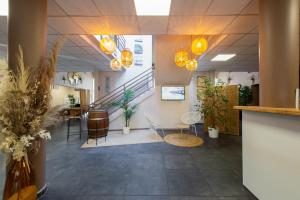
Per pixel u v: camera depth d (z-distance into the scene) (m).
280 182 1.69
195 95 8.16
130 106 6.51
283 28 2.00
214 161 3.38
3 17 2.90
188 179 2.63
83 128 6.80
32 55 2.06
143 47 8.89
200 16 2.87
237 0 2.44
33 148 1.87
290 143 1.56
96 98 8.59
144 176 2.73
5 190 1.70
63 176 2.73
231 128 5.82
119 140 5.02
